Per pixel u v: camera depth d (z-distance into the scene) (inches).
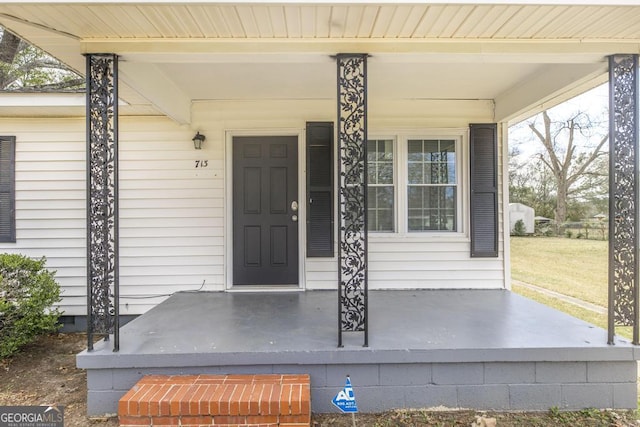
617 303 106.3
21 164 175.3
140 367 101.3
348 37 100.7
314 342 108.1
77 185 176.4
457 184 181.8
